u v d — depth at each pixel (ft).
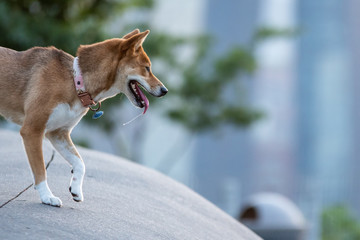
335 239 65.16
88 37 53.01
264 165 149.18
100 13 58.54
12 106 17.47
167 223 18.53
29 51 17.69
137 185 21.62
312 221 66.44
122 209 18.37
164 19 93.50
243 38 149.79
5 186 18.51
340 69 154.10
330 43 153.89
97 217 16.92
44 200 16.92
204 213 21.58
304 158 153.48
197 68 67.36
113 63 17.90
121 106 59.47
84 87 17.48
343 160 153.89
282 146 150.92
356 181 127.54
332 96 154.40
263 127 147.95
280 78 150.20
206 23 150.51
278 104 150.51
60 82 17.19
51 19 53.01
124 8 59.52
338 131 153.89
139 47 18.42
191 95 67.15
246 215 35.47
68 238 14.97
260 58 73.97
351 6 153.58
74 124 17.83
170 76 66.33
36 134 16.90
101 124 60.54
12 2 53.98
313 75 152.97
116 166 23.09
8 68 17.42
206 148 144.15
